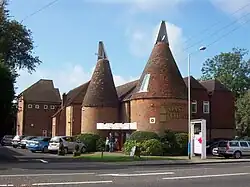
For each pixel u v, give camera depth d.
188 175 18.59
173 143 41.78
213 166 26.08
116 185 14.46
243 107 66.50
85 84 63.00
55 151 45.12
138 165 26.73
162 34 48.84
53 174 18.02
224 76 81.81
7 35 41.12
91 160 30.59
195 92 54.25
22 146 53.94
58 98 84.06
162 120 44.41
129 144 41.44
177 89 45.69
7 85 30.98
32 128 80.81
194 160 33.19
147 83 46.31
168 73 46.28
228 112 56.19
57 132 68.12
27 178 16.23
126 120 49.66
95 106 50.62
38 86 84.69
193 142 36.88
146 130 44.66
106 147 47.00
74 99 60.84
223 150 39.28
